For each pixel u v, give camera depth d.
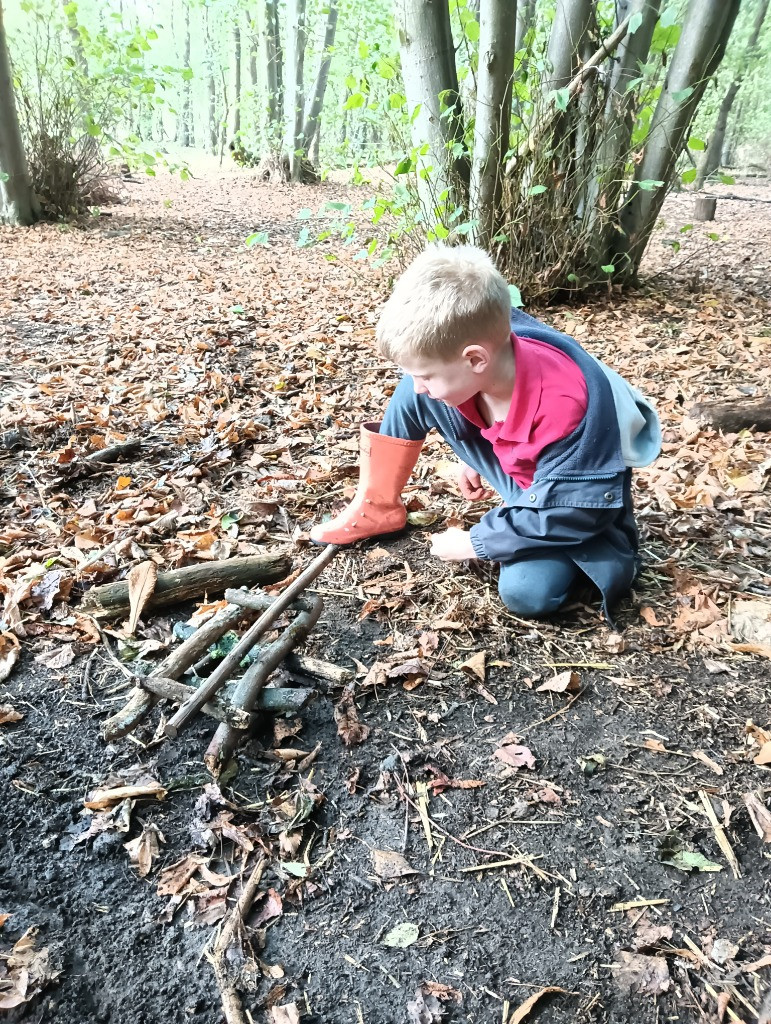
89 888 1.42
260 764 1.67
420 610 2.17
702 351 4.52
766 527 2.64
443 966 1.30
